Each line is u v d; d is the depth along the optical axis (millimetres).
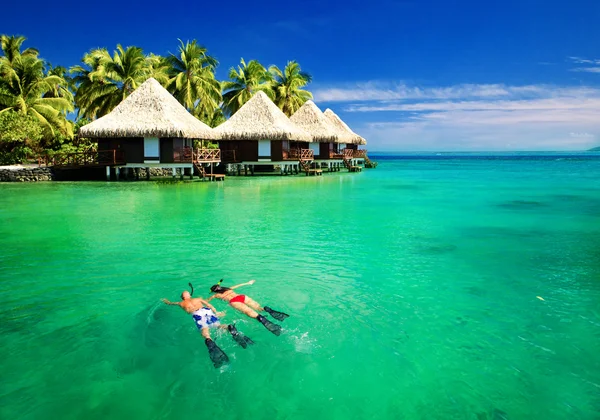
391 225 12508
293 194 21031
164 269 7973
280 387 4246
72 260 8562
